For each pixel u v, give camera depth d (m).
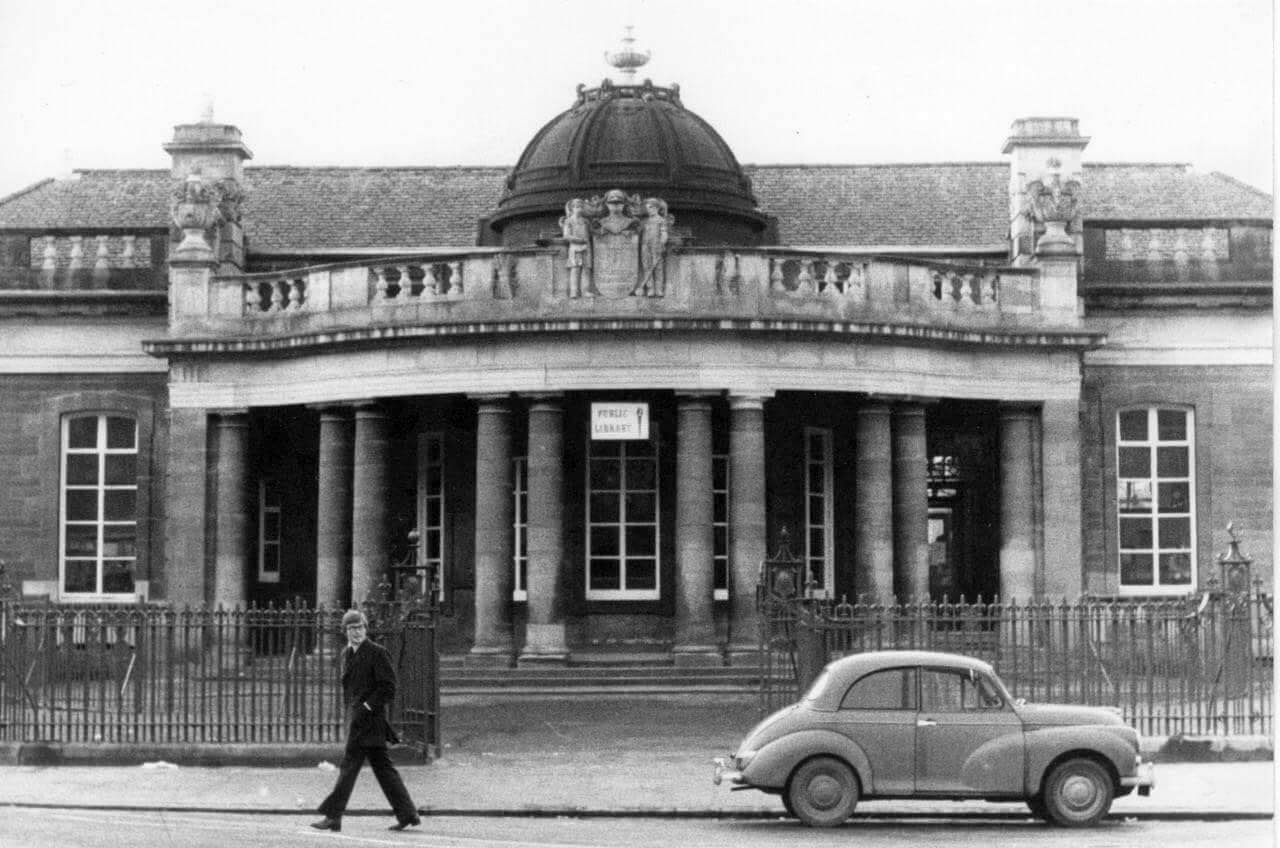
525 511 36.34
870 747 20.95
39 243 40.09
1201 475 39.00
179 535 36.84
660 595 36.03
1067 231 37.84
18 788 23.52
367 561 35.06
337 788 20.44
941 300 35.62
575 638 35.91
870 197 43.38
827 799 20.92
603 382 34.03
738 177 38.78
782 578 27.39
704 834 20.33
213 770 25.17
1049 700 26.20
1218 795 22.94
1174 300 39.00
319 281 35.78
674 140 37.88
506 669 33.56
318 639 26.56
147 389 39.59
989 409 37.94
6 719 26.42
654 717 30.31
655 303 34.06
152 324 39.69
